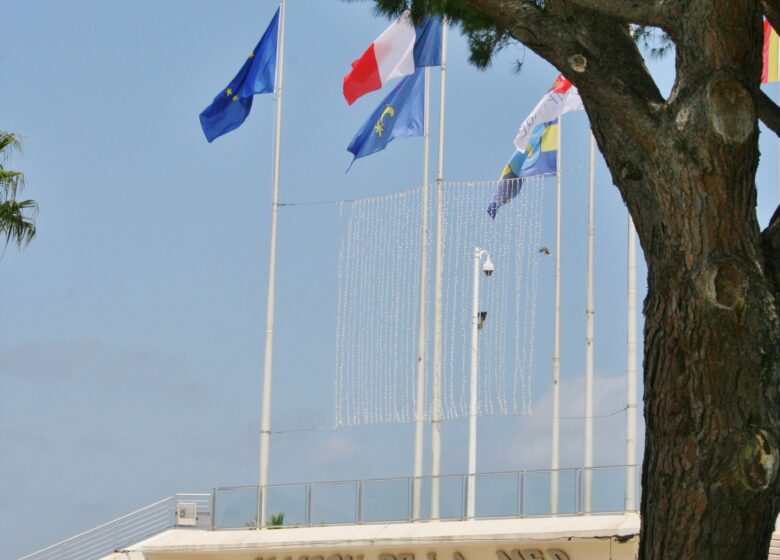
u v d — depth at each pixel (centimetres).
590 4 1652
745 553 1600
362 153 4984
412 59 4900
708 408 1573
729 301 1541
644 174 1648
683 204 1569
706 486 1580
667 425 1612
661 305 1612
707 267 1554
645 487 1661
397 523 4353
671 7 1594
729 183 1543
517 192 4888
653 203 1645
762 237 1656
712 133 1533
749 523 1588
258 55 5241
